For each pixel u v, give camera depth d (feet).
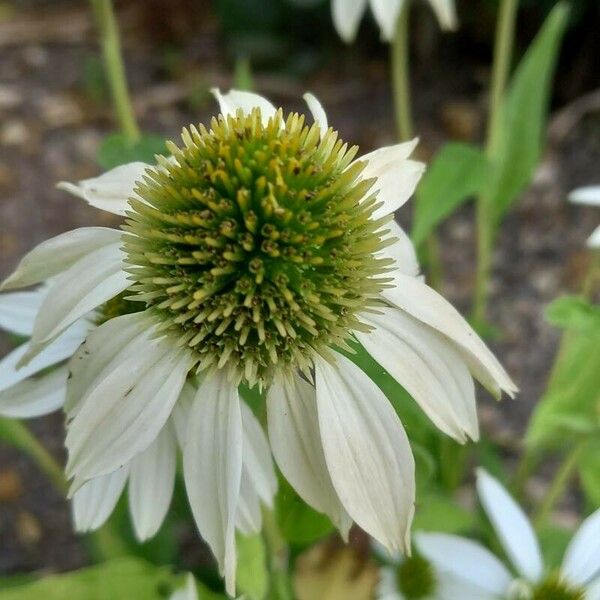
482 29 1.34
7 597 0.43
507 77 1.31
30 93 1.32
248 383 0.36
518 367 1.01
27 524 0.88
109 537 0.59
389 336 0.37
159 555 0.60
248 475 0.37
